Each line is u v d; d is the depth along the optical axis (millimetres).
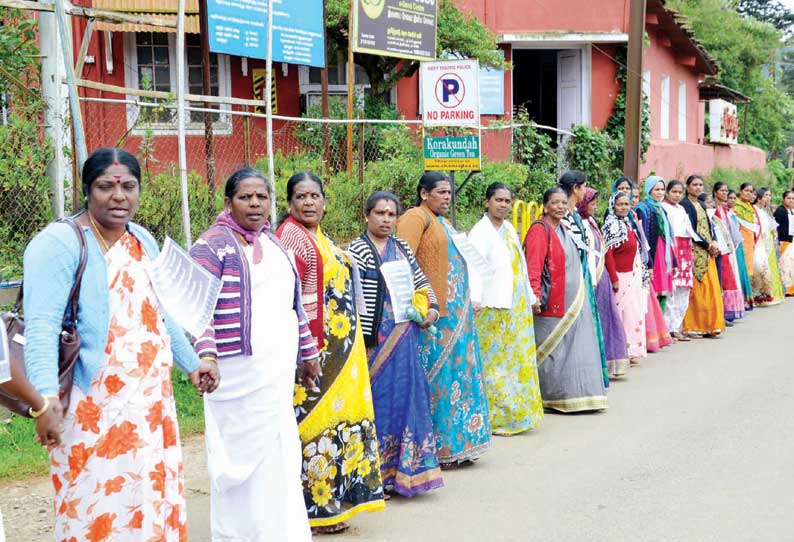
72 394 3363
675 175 22953
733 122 29984
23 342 3270
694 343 11000
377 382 5336
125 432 3441
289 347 4312
